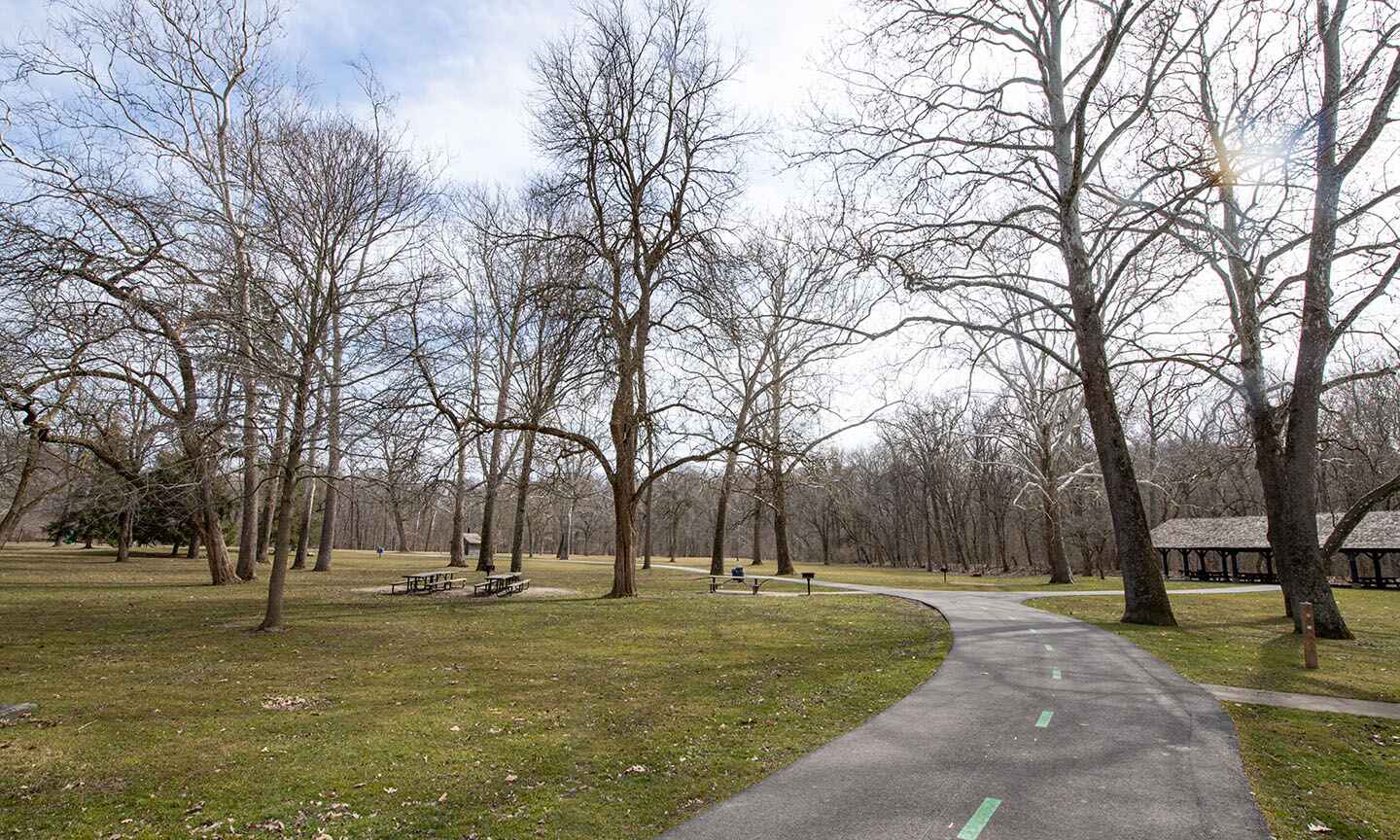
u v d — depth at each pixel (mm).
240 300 15852
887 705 8695
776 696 9242
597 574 38844
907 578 41281
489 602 21641
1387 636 15484
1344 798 5625
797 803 5473
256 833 5070
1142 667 11195
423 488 18000
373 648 13031
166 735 7422
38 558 38688
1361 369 18219
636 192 22156
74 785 6008
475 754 6816
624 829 5039
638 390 23391
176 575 29234
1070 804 5406
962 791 5684
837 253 17734
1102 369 17766
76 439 17141
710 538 104188
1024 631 15531
